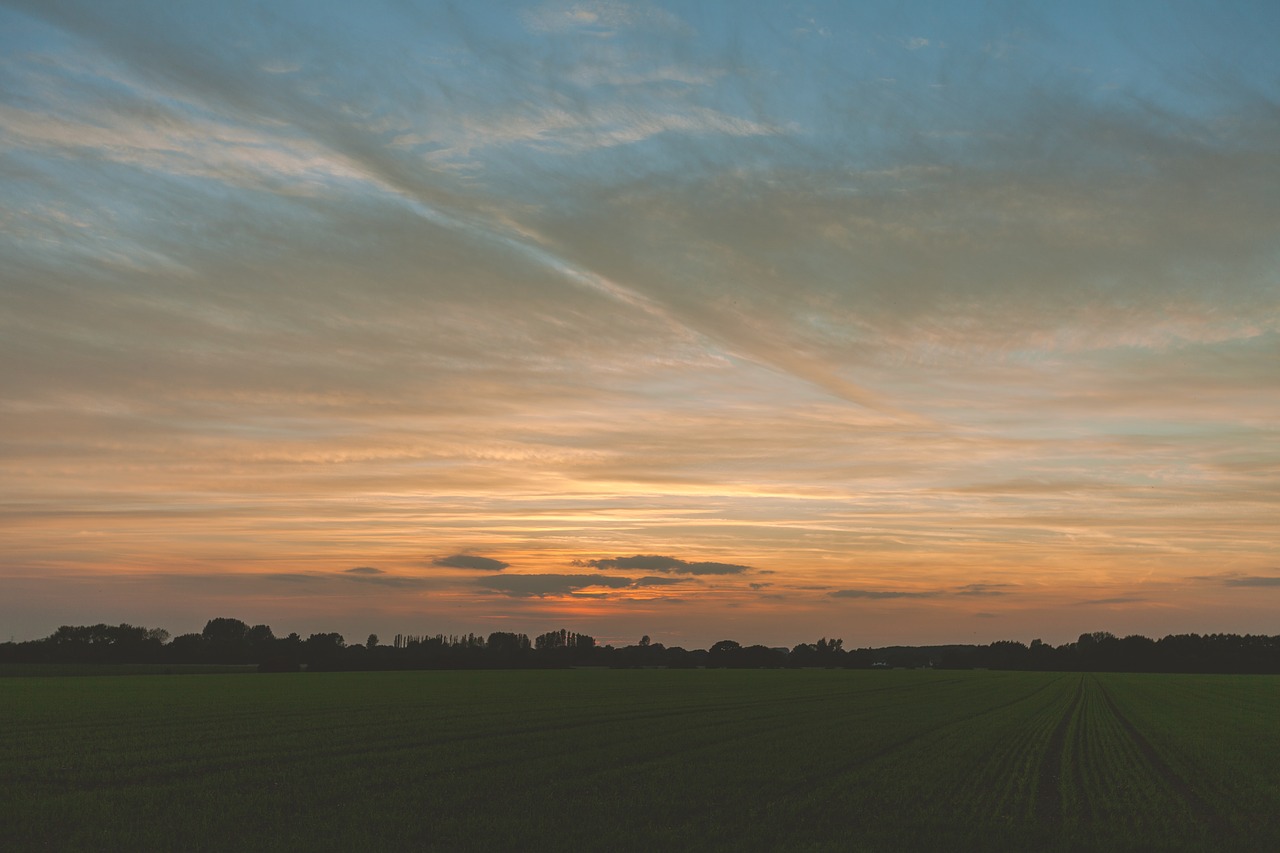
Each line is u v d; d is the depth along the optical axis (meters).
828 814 23.14
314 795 24.80
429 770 29.42
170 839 19.59
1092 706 70.94
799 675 143.00
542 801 24.22
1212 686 113.94
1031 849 19.88
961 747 38.34
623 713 53.56
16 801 23.78
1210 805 26.11
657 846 19.33
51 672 135.50
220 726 44.59
